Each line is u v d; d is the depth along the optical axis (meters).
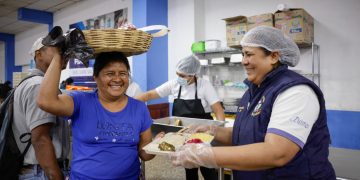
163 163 3.45
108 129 1.15
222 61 3.74
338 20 3.07
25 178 1.23
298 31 2.89
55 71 1.03
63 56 1.04
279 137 0.86
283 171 0.97
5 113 1.22
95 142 1.12
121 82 1.17
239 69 3.92
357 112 2.99
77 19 5.98
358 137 2.99
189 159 0.94
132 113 1.21
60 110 1.08
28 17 6.22
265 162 0.85
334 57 3.11
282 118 0.89
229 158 0.88
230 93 4.02
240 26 3.27
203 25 4.34
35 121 1.15
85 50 0.98
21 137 1.21
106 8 5.28
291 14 2.92
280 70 1.06
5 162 1.17
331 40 3.12
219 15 4.16
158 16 4.41
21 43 8.49
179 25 4.38
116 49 1.03
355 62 2.98
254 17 3.16
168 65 4.60
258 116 1.03
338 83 3.10
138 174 1.24
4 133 1.18
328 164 1.03
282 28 2.98
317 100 0.96
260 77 1.10
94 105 1.17
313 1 3.24
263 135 0.99
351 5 2.98
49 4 5.94
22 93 1.19
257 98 1.09
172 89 2.52
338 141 3.12
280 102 0.93
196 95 2.39
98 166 1.11
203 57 4.21
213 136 1.29
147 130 1.26
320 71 3.21
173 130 1.76
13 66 8.90
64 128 1.31
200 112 2.38
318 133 0.97
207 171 2.25
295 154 0.89
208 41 3.84
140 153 1.26
